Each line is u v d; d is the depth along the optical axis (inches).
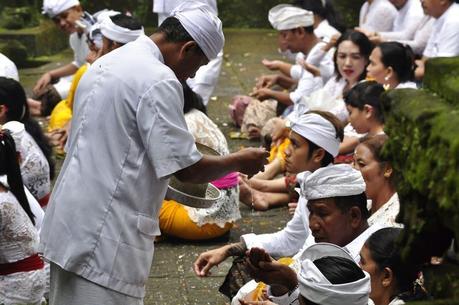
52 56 449.1
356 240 141.3
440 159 73.9
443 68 83.5
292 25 285.6
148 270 130.0
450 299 80.1
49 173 200.1
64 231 124.6
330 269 114.8
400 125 82.8
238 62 438.6
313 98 242.7
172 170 121.3
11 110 196.4
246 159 128.1
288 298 134.3
